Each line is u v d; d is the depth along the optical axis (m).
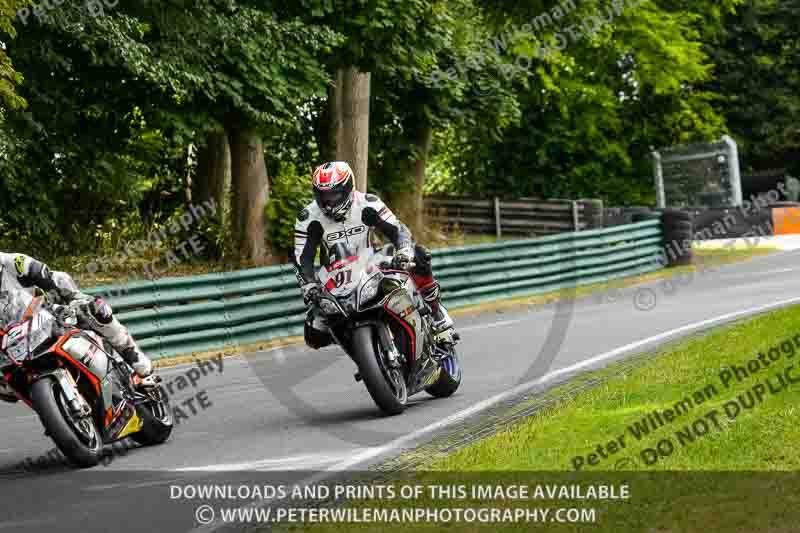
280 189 62.19
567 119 102.56
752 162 118.44
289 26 53.38
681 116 107.25
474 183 107.94
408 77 61.91
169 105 52.88
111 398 22.30
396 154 82.06
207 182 66.56
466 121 82.25
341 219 24.62
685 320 39.81
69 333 21.70
